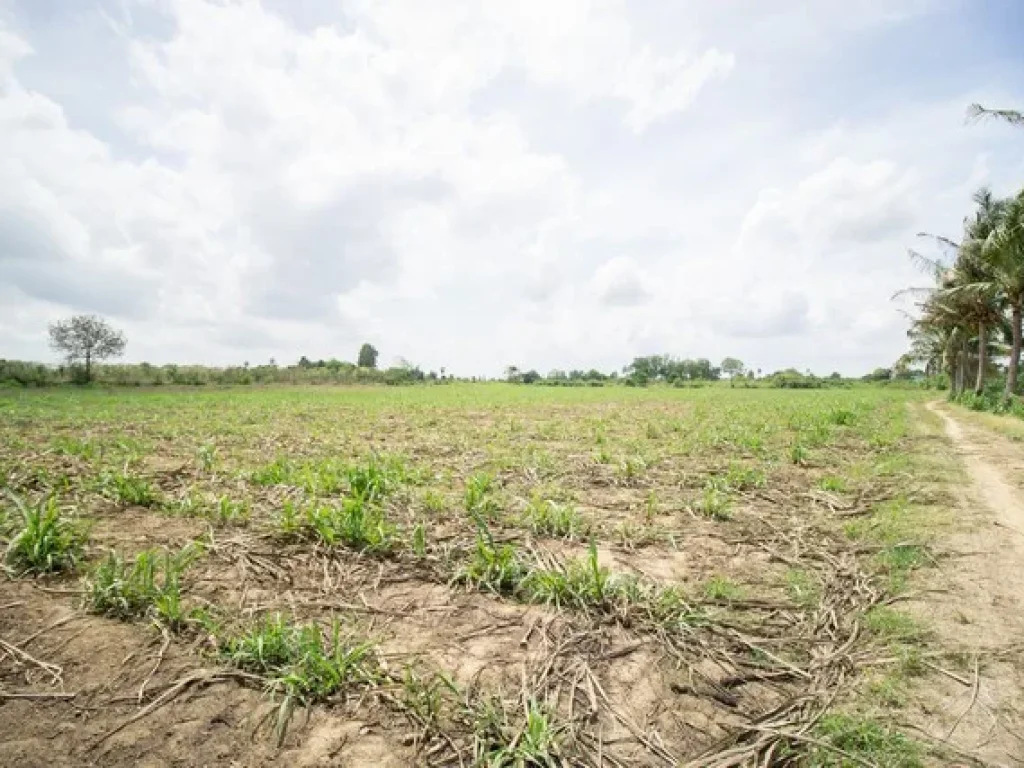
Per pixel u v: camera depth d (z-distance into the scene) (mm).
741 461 8531
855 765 2109
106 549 4129
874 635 3109
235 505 5293
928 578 3918
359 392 38438
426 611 3369
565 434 11867
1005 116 14312
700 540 4797
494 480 6875
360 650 2656
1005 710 2430
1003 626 3186
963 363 34312
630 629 3172
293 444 10141
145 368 45281
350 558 4164
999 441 11562
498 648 2945
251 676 2578
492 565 3783
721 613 3367
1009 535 4852
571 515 4988
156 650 2797
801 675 2746
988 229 22469
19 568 3652
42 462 7410
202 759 2082
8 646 2777
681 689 2625
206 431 11969
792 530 5098
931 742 2227
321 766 2070
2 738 2154
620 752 2201
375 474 5914
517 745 2199
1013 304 22359
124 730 2221
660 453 9016
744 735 2311
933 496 6270
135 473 6734
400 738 2238
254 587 3639
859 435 11875
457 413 18547
